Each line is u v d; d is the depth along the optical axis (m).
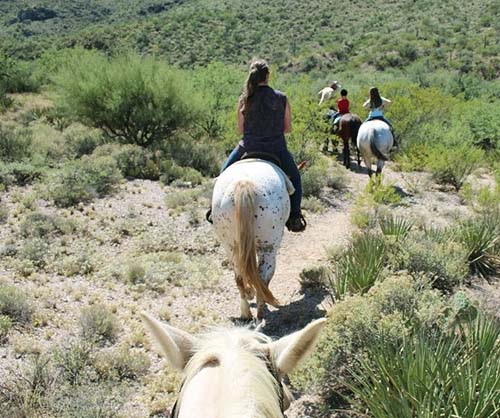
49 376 5.23
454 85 38.12
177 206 10.12
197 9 115.19
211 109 16.38
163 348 2.25
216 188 5.89
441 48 66.62
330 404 4.91
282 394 2.17
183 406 1.92
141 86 14.62
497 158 16.53
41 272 7.50
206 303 6.99
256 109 6.16
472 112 19.53
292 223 6.60
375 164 15.84
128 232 8.96
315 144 14.12
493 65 58.84
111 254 8.21
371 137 12.32
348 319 5.18
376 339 4.92
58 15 158.12
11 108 21.91
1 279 7.11
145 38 88.31
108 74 14.77
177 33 91.00
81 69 15.34
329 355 4.98
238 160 6.33
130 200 10.42
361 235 8.02
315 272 7.38
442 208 11.21
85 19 157.88
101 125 15.22
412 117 17.25
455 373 4.23
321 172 12.45
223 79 17.16
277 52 79.88
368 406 4.33
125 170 12.33
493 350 4.52
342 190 12.52
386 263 7.29
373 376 4.27
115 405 4.95
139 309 6.72
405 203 11.23
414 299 5.63
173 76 14.91
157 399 5.08
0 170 11.20
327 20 95.38
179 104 14.75
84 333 6.02
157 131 15.02
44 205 9.90
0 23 154.75
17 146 13.58
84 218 9.38
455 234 8.38
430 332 5.31
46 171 11.59
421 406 3.88
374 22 88.50
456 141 16.97
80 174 10.84
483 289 7.36
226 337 2.17
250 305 6.89
